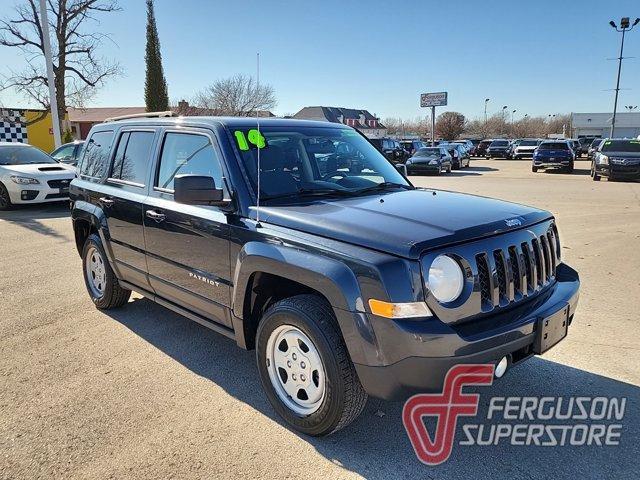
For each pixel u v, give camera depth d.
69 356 4.26
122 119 5.19
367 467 2.85
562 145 26.77
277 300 3.48
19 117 25.27
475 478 2.76
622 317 4.96
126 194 4.55
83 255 5.54
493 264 2.84
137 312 5.30
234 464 2.86
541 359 4.11
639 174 19.34
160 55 33.81
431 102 46.34
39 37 29.27
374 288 2.61
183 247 3.89
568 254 7.46
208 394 3.64
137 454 2.96
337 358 2.81
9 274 6.71
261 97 18.78
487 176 24.62
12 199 12.02
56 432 3.18
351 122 67.69
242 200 3.43
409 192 3.87
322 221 3.00
